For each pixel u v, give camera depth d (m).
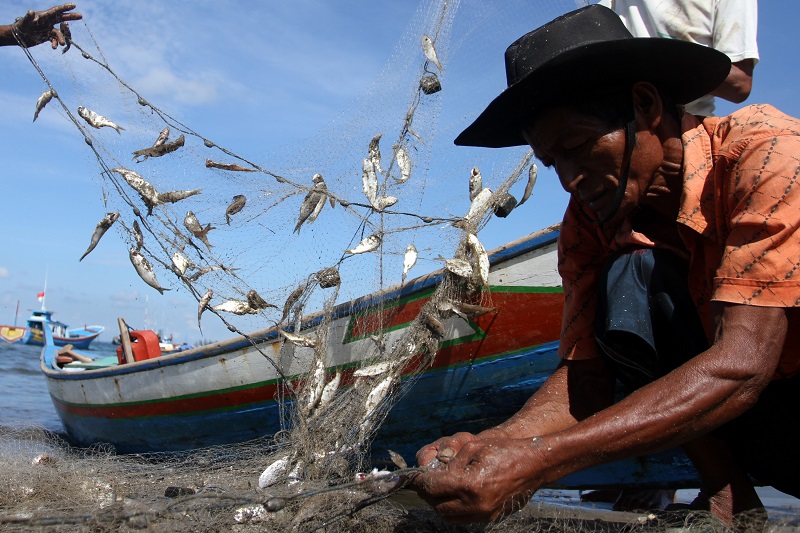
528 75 1.85
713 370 1.68
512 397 3.57
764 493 3.39
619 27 2.04
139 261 3.36
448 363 3.66
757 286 1.72
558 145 1.94
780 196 1.73
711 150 1.96
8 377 13.57
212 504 1.98
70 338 33.53
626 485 3.17
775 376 1.99
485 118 2.14
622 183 1.92
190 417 5.03
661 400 1.69
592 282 2.31
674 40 1.80
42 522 1.76
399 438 3.98
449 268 3.45
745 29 3.08
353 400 3.34
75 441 6.79
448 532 2.17
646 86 1.88
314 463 3.01
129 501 2.21
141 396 5.40
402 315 3.79
